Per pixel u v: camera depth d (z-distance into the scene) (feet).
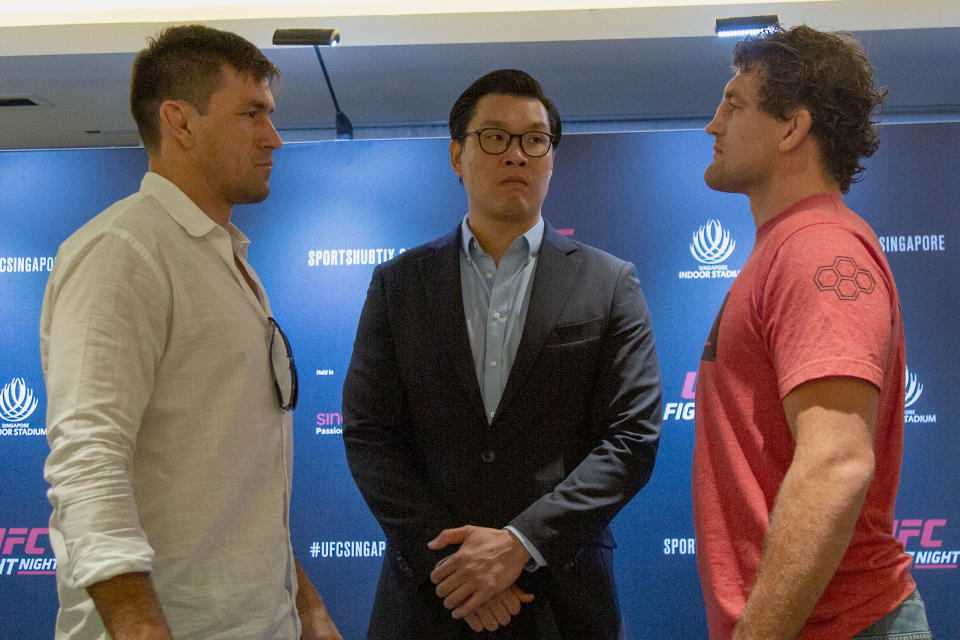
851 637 4.09
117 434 4.17
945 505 9.20
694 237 9.65
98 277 4.41
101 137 14.14
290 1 10.48
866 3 10.11
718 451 4.71
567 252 7.07
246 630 4.77
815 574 3.64
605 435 6.59
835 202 4.69
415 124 14.23
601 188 9.70
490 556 6.00
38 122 13.28
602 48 10.77
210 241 5.11
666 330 9.59
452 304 6.86
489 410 6.75
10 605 9.55
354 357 7.09
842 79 4.79
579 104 13.38
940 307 9.34
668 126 14.12
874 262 4.24
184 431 4.67
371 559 9.57
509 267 7.05
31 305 9.87
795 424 3.97
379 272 7.30
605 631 6.40
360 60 11.15
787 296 4.16
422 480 6.67
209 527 4.66
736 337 4.63
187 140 5.13
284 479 5.25
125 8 10.43
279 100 12.84
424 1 10.44
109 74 11.19
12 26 10.39
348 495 9.62
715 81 12.20
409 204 9.87
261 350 5.12
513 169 6.86
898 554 4.39
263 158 5.42
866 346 3.88
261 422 5.03
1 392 9.76
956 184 9.41
